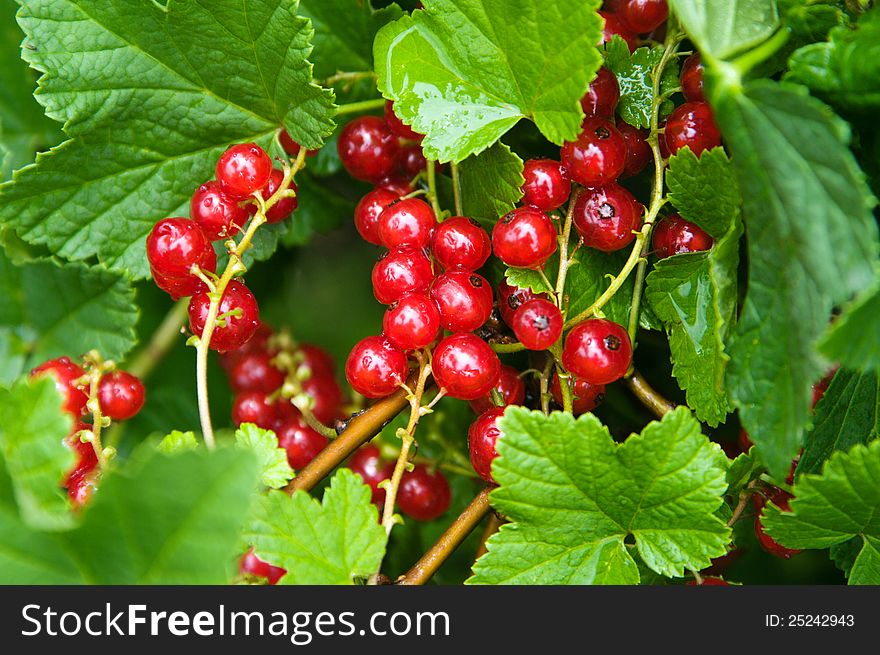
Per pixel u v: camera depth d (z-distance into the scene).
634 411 0.34
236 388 0.37
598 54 0.31
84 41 0.32
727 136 0.29
